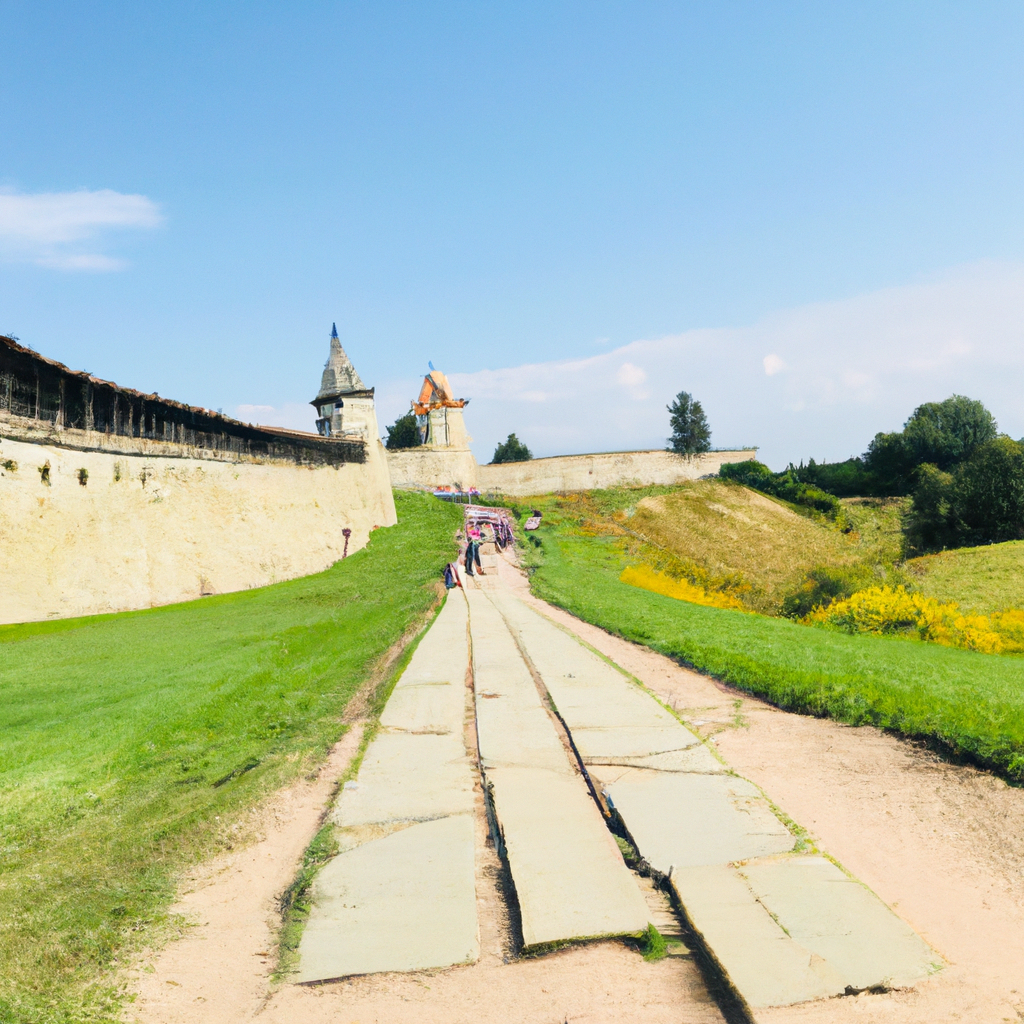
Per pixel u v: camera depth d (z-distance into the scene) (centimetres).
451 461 7238
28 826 749
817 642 1750
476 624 2055
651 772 841
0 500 2102
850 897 557
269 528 3466
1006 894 577
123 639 1892
